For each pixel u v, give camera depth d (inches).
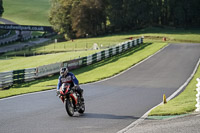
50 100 1174.3
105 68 2393.0
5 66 3371.1
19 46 7047.2
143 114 860.0
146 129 652.1
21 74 1968.5
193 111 810.2
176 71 2068.2
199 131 601.6
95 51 3666.3
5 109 1010.7
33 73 2081.7
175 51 3211.1
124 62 2652.6
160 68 2246.6
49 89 1520.7
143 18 7628.0
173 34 6481.3
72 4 7249.0
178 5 7824.8
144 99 1151.6
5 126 749.9
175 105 919.7
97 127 709.3
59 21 7578.7
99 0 7268.7
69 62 2443.4
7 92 1489.9
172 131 616.7
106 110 937.5
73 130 685.9
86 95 1293.1
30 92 1440.7
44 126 735.1
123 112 897.5
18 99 1238.3
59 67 2347.4
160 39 5925.2
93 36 7377.0
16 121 805.2
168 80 1718.8
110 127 705.6
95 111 924.6
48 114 893.2
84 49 4997.5
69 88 814.5
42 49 5772.6
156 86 1520.7
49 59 3523.6
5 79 1835.6
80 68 2529.5
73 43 6136.8
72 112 842.2
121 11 7568.9
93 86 1587.1
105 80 1827.0
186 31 7135.8
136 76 1937.7
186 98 1064.8
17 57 5191.9
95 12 7342.5
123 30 7815.0
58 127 719.7
